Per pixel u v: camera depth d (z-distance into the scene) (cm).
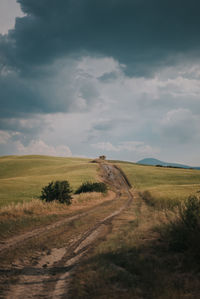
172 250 690
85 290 458
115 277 514
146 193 3688
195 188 3762
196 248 609
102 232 1096
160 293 423
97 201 2881
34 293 459
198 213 726
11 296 443
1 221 1241
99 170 8312
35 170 8688
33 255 726
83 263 624
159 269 557
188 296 404
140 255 641
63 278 538
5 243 855
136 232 970
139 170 8656
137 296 423
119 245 773
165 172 8162
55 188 2331
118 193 4447
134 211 1952
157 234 916
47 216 1539
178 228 738
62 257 715
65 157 15938
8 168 9444
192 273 522
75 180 5509
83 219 1494
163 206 2083
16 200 2675
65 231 1106
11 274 562
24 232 1064
